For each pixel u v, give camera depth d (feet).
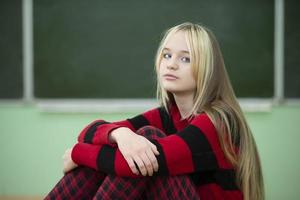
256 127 16.75
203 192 6.67
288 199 16.85
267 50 16.47
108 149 6.39
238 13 16.44
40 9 16.76
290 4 16.29
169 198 6.18
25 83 17.04
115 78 16.87
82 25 16.81
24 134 17.28
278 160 16.79
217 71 6.93
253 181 6.96
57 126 17.20
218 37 16.51
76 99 17.02
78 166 6.84
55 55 16.90
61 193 6.82
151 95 16.79
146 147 6.10
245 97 16.63
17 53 16.94
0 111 17.24
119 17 16.75
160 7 16.60
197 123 6.53
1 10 16.83
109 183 6.27
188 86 6.94
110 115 17.01
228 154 6.62
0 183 17.46
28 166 17.37
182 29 7.01
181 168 6.25
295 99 16.55
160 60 7.18
